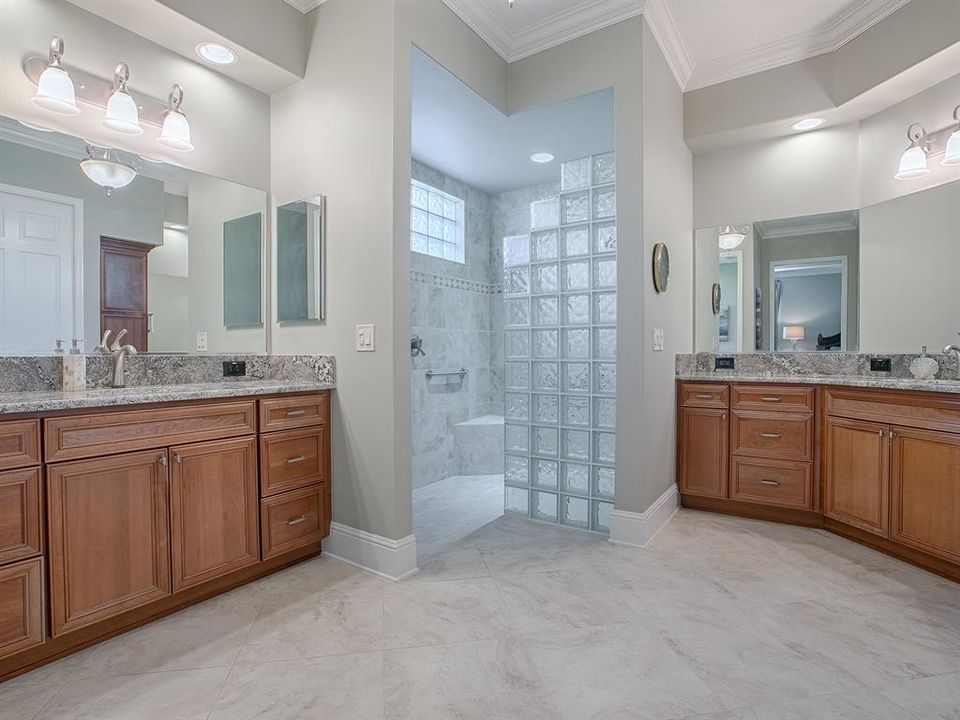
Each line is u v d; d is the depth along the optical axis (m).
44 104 1.87
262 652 1.65
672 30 2.79
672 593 2.06
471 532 2.85
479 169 4.10
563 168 2.99
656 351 2.77
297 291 2.56
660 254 2.76
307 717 1.36
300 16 2.52
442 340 4.23
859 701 1.41
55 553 1.55
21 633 1.49
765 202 3.35
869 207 3.01
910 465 2.27
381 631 1.78
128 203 2.17
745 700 1.42
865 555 2.44
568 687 1.47
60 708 1.38
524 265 3.13
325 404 2.41
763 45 2.96
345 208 2.37
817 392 2.78
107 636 1.72
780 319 3.31
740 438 3.00
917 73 2.55
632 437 2.60
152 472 1.79
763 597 2.02
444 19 2.49
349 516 2.37
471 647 1.68
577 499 2.94
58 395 1.71
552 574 2.25
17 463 1.47
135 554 1.74
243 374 2.56
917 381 2.31
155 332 2.27
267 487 2.16
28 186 1.90
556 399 3.01
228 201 2.52
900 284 2.85
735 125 3.17
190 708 1.39
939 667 1.56
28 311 1.89
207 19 2.13
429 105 2.87
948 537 2.11
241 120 2.58
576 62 2.74
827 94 2.92
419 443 3.97
